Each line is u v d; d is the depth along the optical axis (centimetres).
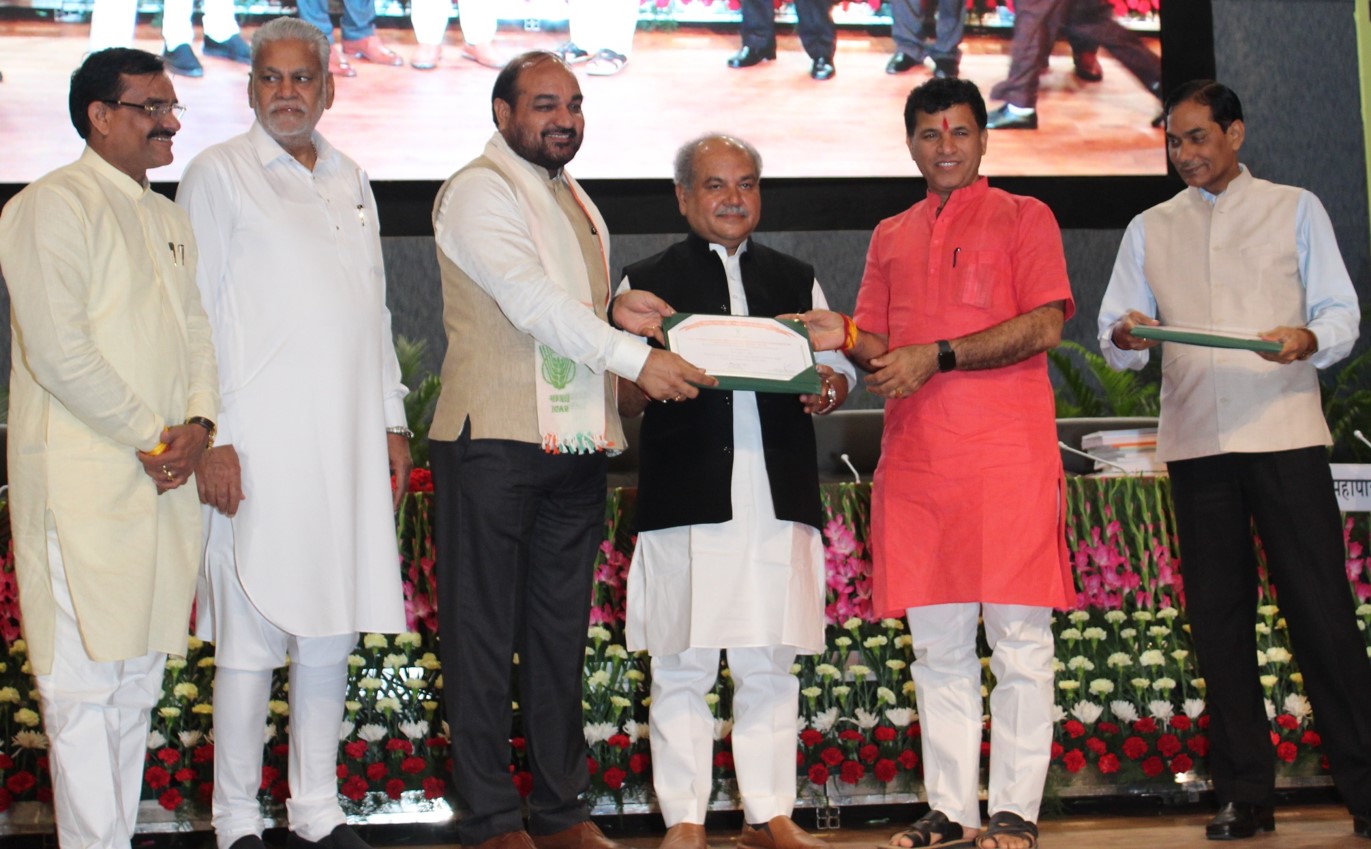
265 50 262
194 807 306
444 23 564
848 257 591
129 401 229
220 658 256
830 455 399
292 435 253
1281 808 330
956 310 279
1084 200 587
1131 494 338
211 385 247
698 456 270
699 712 277
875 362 273
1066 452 380
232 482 247
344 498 256
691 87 575
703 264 282
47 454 232
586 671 317
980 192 287
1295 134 612
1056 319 275
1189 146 310
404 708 314
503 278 255
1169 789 331
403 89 564
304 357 255
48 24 545
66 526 229
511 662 264
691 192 280
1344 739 297
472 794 258
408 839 313
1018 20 584
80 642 232
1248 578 307
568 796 269
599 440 263
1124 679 333
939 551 276
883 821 327
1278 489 299
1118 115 589
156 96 245
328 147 276
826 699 325
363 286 267
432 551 316
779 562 272
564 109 270
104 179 243
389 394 283
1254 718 305
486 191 264
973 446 273
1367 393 496
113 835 233
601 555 320
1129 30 589
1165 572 336
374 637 314
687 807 271
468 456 262
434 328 578
